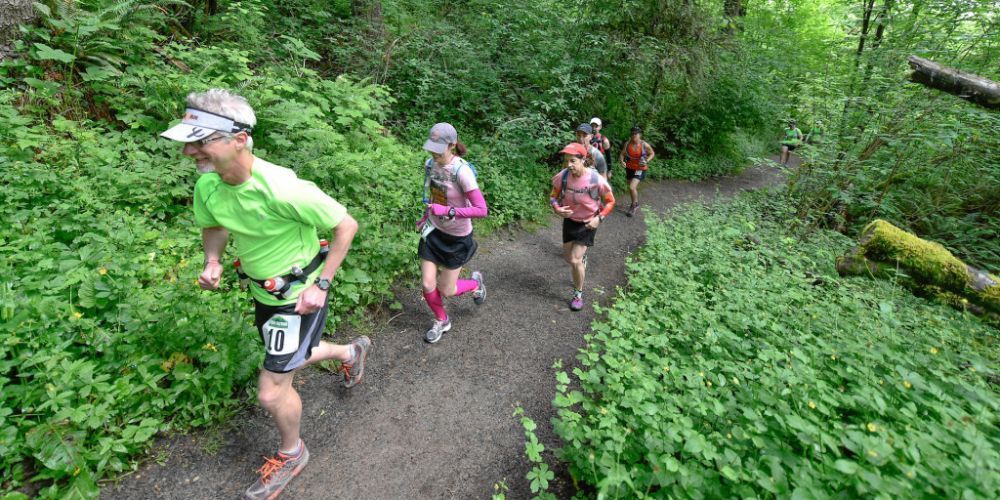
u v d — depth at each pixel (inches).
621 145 409.7
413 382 128.4
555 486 99.5
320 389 120.2
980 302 158.4
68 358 96.9
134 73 191.6
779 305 144.3
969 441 76.0
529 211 273.7
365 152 223.0
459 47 321.1
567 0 373.4
